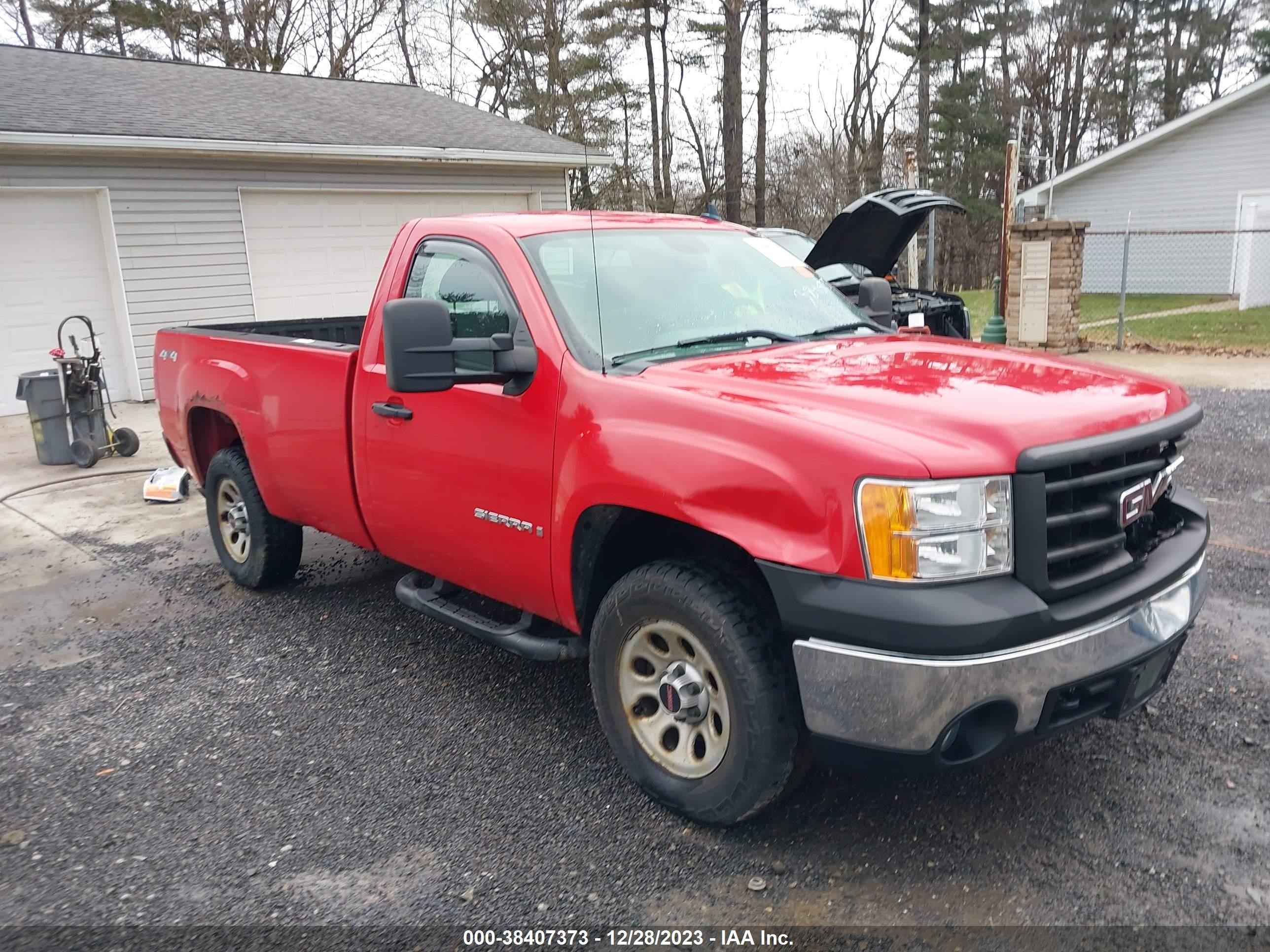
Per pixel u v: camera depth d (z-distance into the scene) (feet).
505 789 11.25
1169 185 82.02
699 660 9.98
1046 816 10.32
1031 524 8.41
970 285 126.62
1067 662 8.55
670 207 99.76
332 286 47.65
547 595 11.48
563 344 11.09
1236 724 12.02
